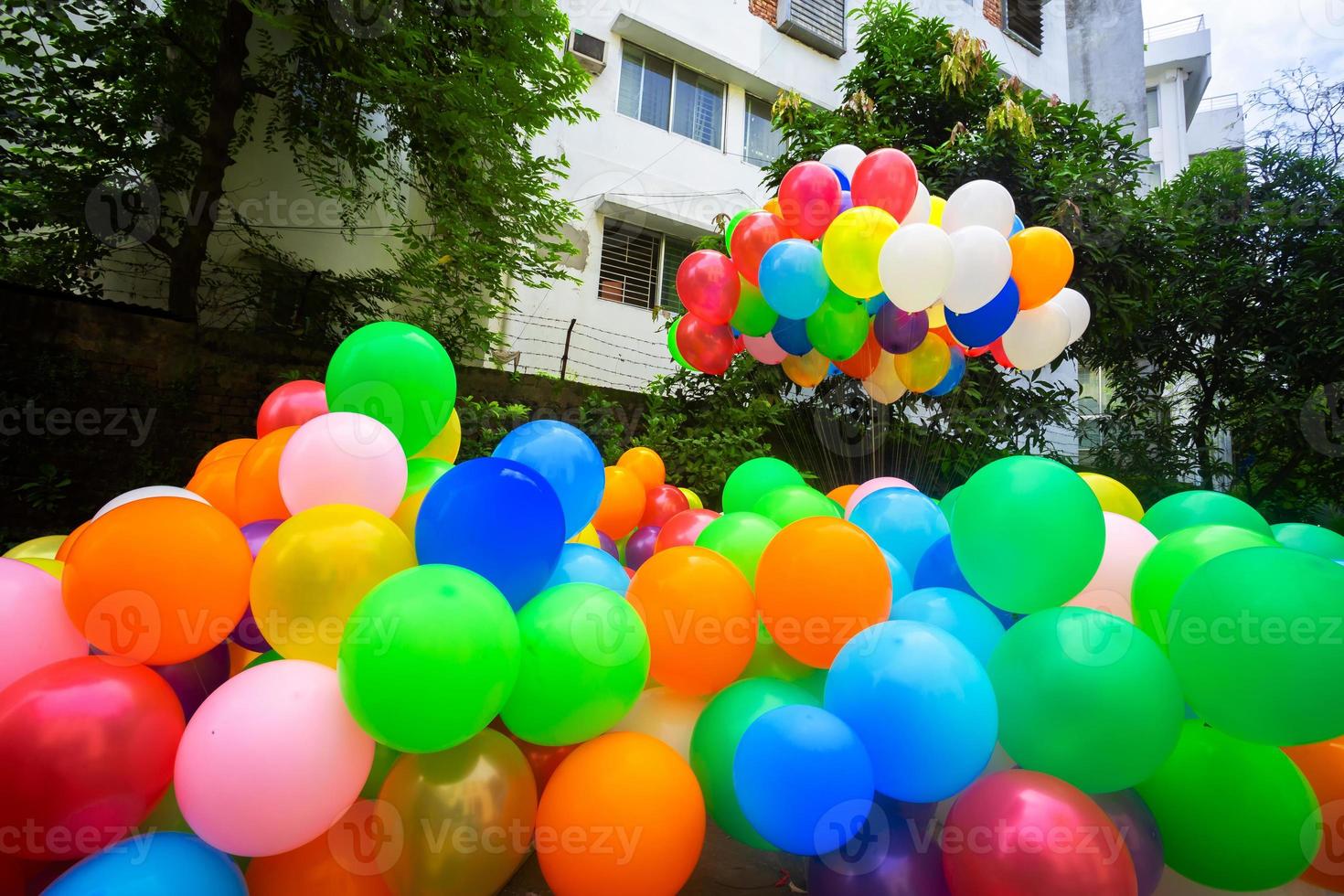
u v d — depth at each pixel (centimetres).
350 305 473
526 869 154
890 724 119
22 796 98
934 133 467
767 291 262
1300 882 133
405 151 506
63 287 394
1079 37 961
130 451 330
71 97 387
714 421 460
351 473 148
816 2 742
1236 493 600
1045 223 409
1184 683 120
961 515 147
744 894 146
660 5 662
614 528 264
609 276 636
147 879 97
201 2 407
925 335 276
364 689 106
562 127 620
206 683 138
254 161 502
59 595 129
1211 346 582
